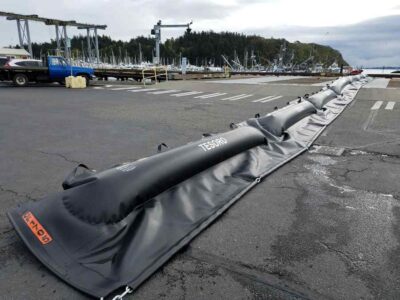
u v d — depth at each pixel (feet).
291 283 7.32
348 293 7.00
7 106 33.91
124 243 8.44
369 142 19.85
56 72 62.23
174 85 65.92
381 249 8.61
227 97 44.98
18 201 11.28
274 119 20.42
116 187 9.53
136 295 6.93
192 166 12.37
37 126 23.97
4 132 21.85
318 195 12.10
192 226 9.59
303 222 10.08
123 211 9.19
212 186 12.44
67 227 8.58
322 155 17.24
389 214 10.59
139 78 80.12
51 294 6.93
